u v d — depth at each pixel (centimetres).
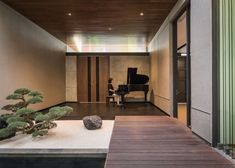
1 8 583
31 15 712
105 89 1295
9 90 620
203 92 394
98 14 706
